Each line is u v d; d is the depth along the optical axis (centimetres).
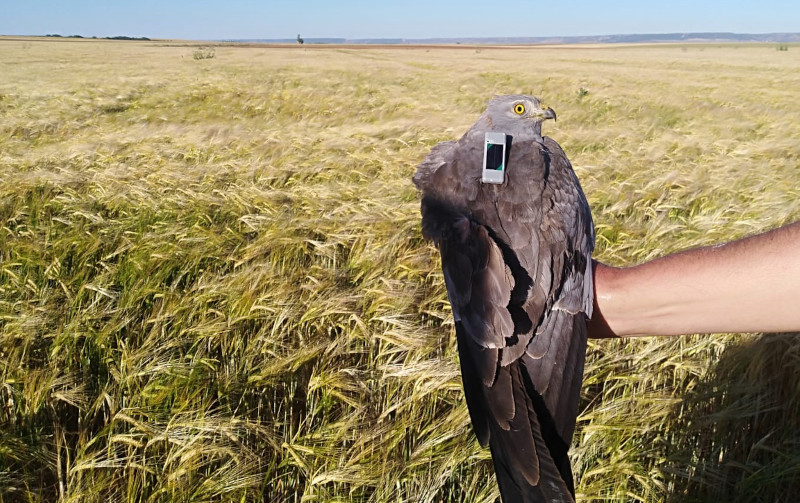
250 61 1164
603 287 49
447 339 93
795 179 185
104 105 448
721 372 84
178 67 944
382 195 165
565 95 551
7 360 86
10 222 142
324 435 77
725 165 201
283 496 75
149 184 164
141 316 103
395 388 83
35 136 307
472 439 75
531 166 56
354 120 375
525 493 39
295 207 152
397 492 72
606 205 162
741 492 71
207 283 107
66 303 102
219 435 77
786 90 620
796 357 80
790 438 77
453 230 53
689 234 133
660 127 353
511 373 45
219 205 150
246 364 90
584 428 75
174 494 69
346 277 114
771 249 43
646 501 69
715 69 1013
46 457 75
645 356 88
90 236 127
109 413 83
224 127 293
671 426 81
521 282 49
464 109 444
